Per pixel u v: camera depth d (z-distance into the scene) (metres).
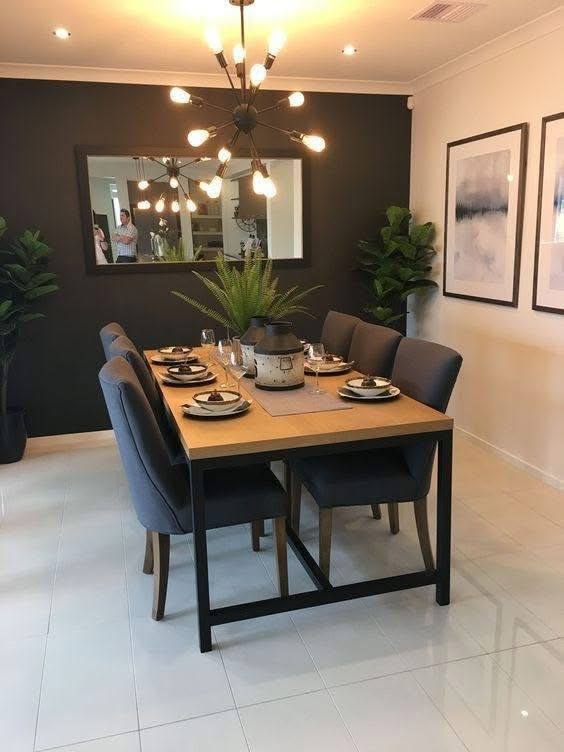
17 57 3.75
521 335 3.71
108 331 3.40
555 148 3.29
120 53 3.68
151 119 4.25
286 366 2.70
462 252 4.21
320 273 4.81
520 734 1.79
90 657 2.15
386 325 4.78
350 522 3.15
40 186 4.14
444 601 2.42
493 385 4.02
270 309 3.34
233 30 3.32
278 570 2.36
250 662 2.12
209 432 2.14
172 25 3.21
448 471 2.30
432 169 4.53
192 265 4.50
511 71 3.60
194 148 4.36
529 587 2.53
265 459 2.08
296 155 4.55
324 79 4.41
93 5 2.91
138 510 2.29
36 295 3.86
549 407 3.52
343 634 2.26
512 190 3.65
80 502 3.46
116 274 4.38
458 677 2.02
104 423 4.55
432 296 4.67
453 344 4.44
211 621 2.17
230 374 3.12
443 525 2.34
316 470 2.54
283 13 3.09
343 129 4.63
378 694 1.95
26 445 4.34
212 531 3.10
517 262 3.67
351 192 4.75
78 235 4.27
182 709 1.91
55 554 2.88
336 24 3.26
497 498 3.38
